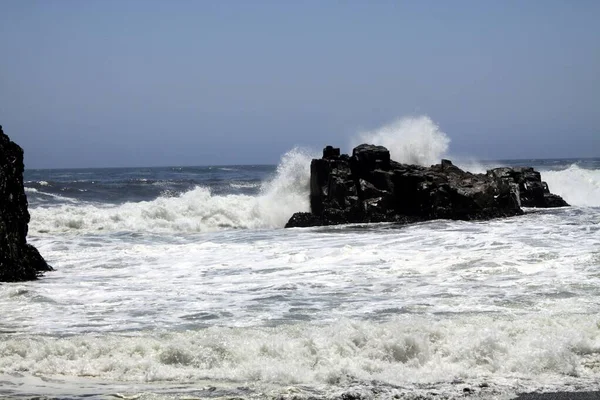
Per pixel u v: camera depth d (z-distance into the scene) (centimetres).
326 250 3447
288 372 1569
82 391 1466
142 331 1927
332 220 5075
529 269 2759
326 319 2052
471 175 5394
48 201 6606
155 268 3089
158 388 1491
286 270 2966
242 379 1559
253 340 1739
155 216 5216
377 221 4981
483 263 2911
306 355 1691
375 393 1446
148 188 8019
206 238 4325
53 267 3153
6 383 1518
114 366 1630
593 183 6750
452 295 2348
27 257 2962
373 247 3553
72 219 4975
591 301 2194
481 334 1769
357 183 5262
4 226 2847
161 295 2462
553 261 2888
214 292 2511
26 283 2719
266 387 1498
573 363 1623
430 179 5097
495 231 3997
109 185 8025
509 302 2203
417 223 4766
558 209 5309
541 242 3462
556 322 1878
